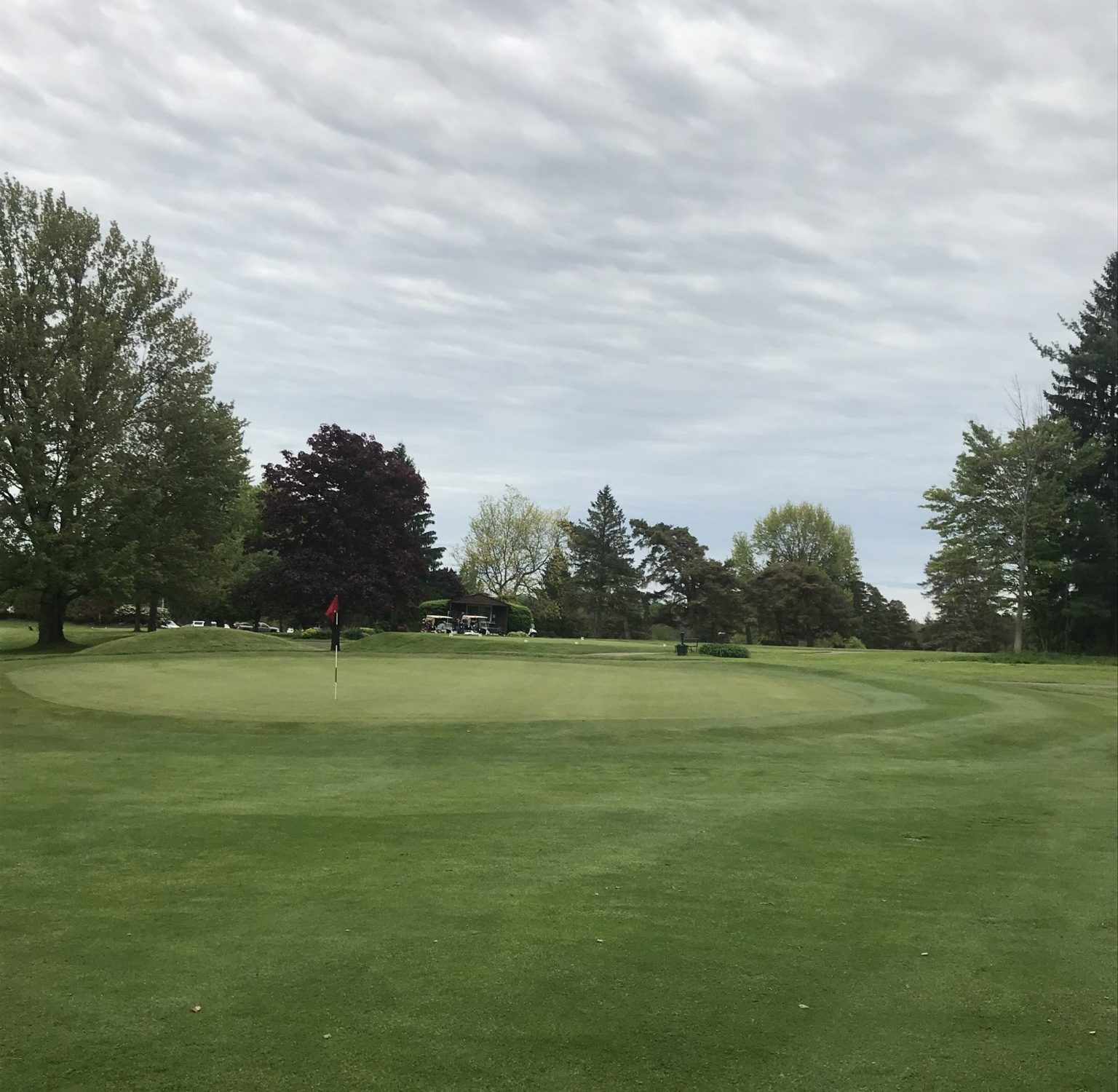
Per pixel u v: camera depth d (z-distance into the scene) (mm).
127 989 4453
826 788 11094
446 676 21359
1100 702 20516
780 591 82312
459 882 6484
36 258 34562
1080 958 5812
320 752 11672
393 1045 4004
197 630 30047
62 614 37406
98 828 7605
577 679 21438
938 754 13852
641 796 9945
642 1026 4355
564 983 4797
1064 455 48844
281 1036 4035
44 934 5164
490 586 88062
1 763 10344
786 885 6941
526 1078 3795
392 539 46875
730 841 8203
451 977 4777
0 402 34125
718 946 5523
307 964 4852
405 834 7777
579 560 91250
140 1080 3615
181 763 10719
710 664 27141
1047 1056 4402
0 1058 3754
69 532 34000
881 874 7453
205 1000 4367
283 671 21484
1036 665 39156
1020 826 9672
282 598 44688
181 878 6305
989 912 6641
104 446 35062
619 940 5484
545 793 9898
